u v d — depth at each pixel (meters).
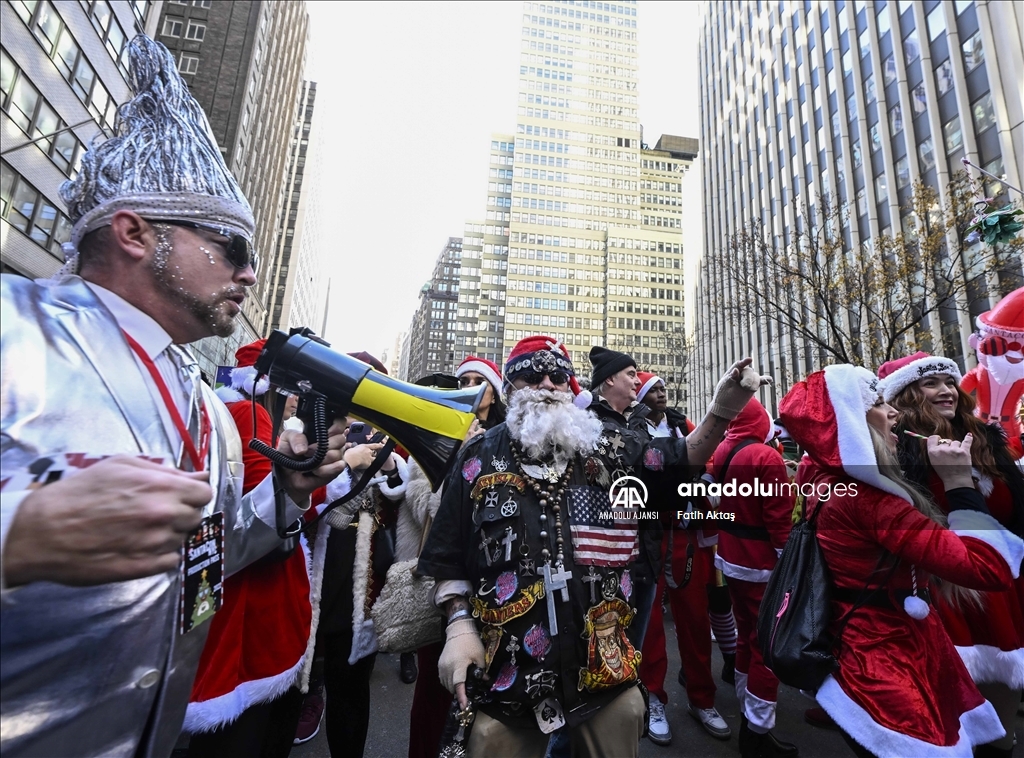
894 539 1.62
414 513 2.34
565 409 1.66
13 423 0.64
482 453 1.69
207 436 1.06
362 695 2.25
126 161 0.94
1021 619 2.22
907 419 2.37
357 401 1.21
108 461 0.64
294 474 1.25
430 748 2.05
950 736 1.51
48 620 0.70
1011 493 2.22
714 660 4.28
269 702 1.65
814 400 1.88
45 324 0.74
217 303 0.99
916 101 21.80
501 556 1.49
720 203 42.03
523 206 98.75
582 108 106.25
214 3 31.52
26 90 13.70
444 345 132.12
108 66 16.98
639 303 90.56
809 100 29.95
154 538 0.63
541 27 109.94
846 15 26.64
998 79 18.25
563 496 1.57
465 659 1.47
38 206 14.34
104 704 0.75
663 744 2.79
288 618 1.73
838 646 1.68
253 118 32.75
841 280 13.54
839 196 26.55
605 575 1.51
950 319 16.77
